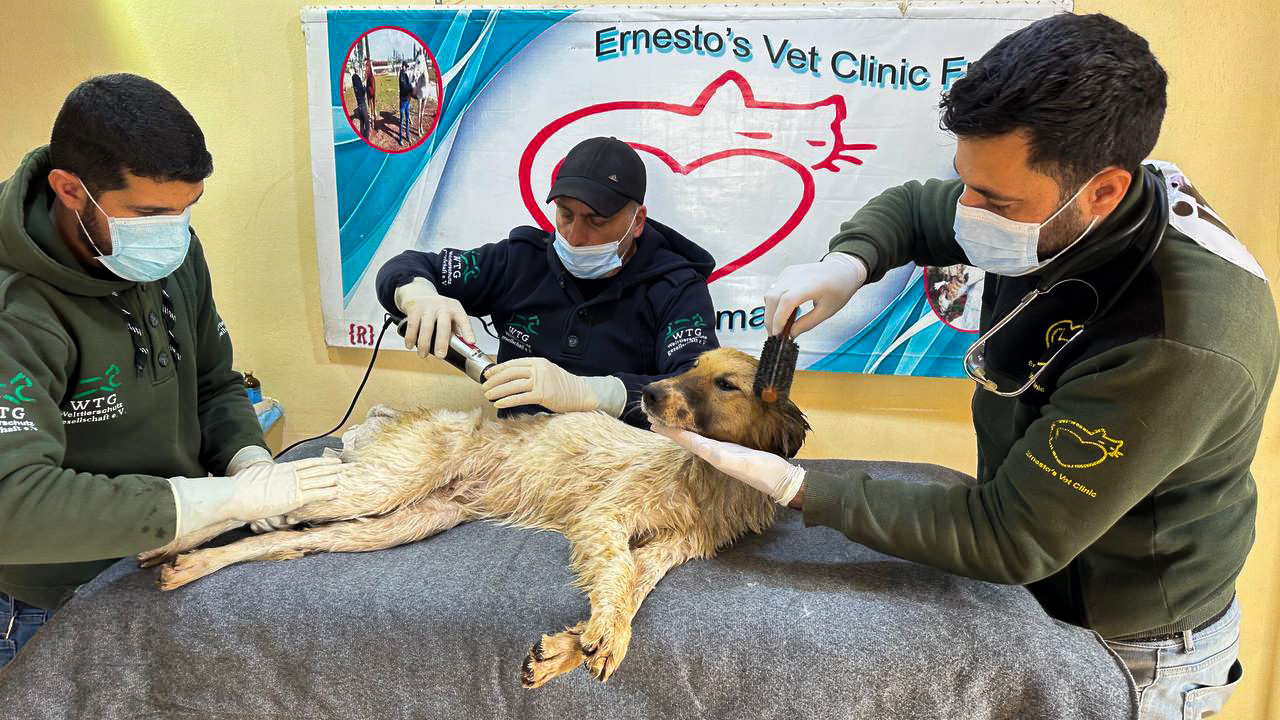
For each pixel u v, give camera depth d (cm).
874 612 123
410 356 239
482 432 169
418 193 222
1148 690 128
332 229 227
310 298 238
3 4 216
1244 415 102
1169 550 118
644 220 185
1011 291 134
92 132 110
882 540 120
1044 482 107
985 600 126
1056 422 108
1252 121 195
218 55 219
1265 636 222
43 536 109
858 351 221
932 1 197
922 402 227
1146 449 100
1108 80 92
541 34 207
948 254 156
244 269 237
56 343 119
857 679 116
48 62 221
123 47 220
